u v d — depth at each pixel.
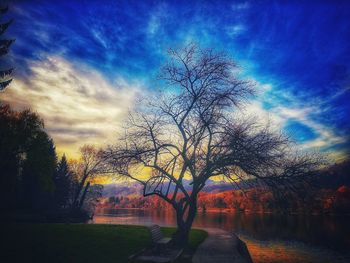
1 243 14.64
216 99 17.03
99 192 70.00
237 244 17.77
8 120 43.00
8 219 34.78
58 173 67.06
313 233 35.34
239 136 16.05
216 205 89.94
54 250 13.44
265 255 21.47
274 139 16.45
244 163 15.95
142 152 16.92
